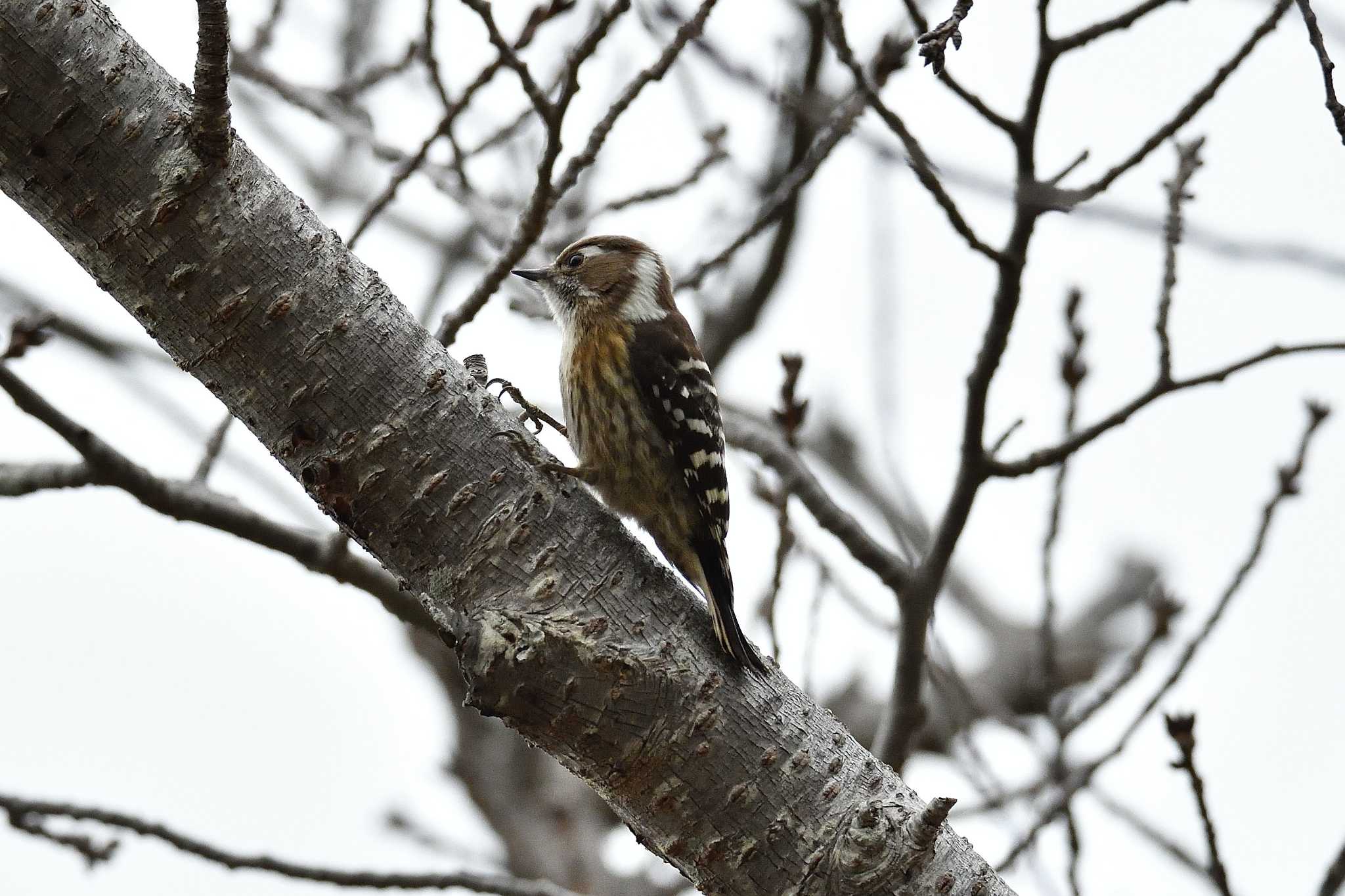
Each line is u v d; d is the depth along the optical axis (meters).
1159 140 8.63
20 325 8.57
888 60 10.72
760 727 6.56
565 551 6.55
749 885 6.49
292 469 6.46
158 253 6.14
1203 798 9.16
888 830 6.34
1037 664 18.84
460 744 16.34
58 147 5.99
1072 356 11.66
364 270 6.49
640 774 6.46
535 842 15.84
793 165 13.76
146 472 8.96
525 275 11.11
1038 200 8.68
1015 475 9.48
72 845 10.16
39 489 8.84
